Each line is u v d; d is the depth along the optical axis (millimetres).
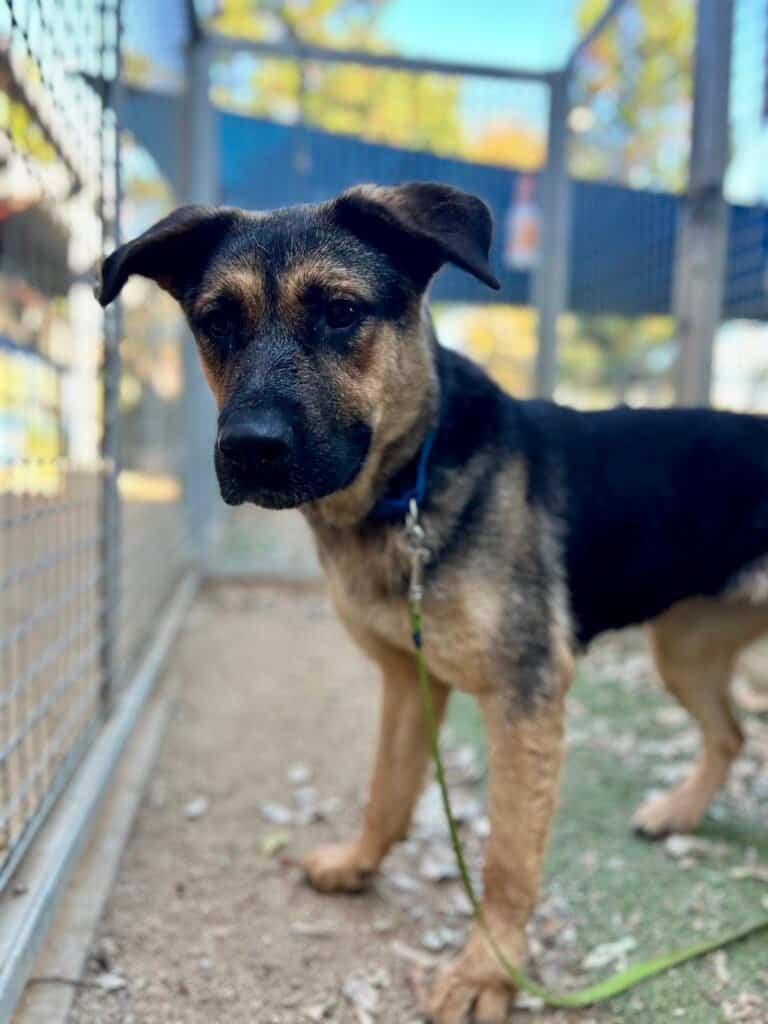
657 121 1372
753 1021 478
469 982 494
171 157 1211
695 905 591
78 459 717
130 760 762
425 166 1490
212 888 606
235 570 1457
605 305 1421
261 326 484
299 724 902
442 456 528
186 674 1037
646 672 1085
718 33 1034
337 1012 492
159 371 1166
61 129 626
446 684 601
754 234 1037
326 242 495
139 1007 482
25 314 967
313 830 694
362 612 550
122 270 515
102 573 752
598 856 658
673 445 620
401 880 623
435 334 577
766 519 626
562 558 565
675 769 810
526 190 1495
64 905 545
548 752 515
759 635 694
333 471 475
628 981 500
